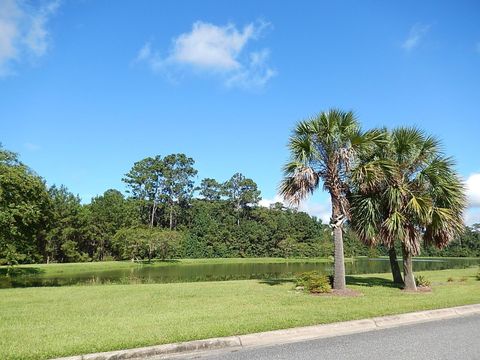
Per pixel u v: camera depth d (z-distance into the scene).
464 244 85.00
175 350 6.36
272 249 86.38
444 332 7.55
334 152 14.58
